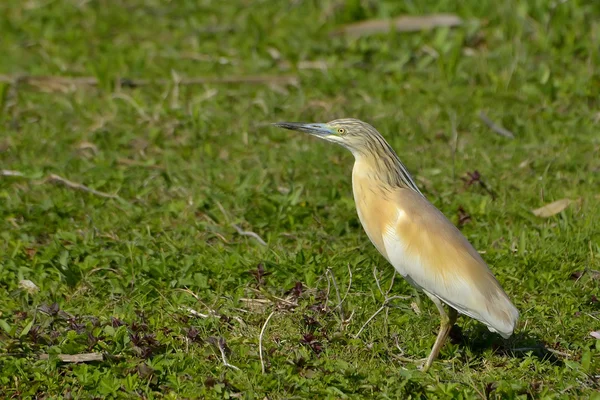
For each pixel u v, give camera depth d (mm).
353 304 12047
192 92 19312
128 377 10359
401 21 21375
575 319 11742
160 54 21125
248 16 21672
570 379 10516
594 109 18141
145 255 13320
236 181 15508
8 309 11969
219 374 10633
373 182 11492
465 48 20641
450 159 16406
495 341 11383
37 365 10734
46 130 17672
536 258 13008
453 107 18203
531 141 16984
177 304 12094
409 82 19422
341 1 22547
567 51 19875
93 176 15766
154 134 17234
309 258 13031
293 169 15914
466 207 14617
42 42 22000
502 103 18312
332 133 11633
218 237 14000
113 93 19188
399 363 11047
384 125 17500
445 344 11250
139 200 15062
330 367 10648
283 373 10516
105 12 23500
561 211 14469
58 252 13250
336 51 20734
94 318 11516
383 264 13062
